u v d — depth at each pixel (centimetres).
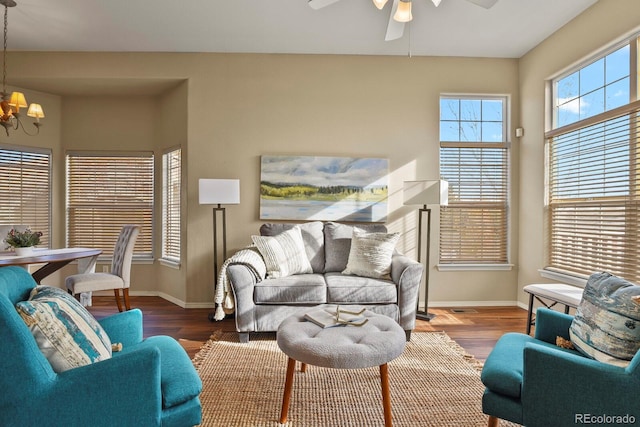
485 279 443
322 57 435
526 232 426
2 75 422
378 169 431
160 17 353
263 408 214
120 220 503
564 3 328
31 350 126
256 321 320
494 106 455
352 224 431
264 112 432
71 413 129
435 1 214
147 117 498
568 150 368
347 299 326
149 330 352
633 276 292
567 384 145
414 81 439
